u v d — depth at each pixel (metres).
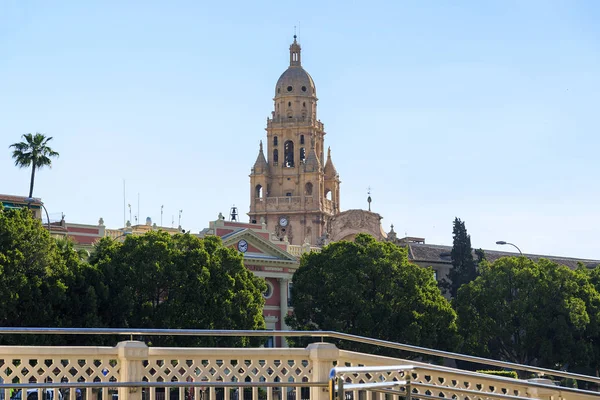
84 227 160.88
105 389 40.59
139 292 131.50
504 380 44.19
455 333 154.50
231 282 137.38
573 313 163.50
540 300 165.25
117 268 130.38
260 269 176.75
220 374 42.00
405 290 152.12
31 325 118.06
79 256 137.62
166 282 132.12
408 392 39.00
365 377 43.94
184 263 134.12
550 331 165.50
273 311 178.88
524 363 167.12
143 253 132.25
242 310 137.25
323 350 42.78
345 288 149.25
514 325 165.88
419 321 150.88
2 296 114.94
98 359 40.94
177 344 130.25
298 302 155.00
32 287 118.31
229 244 174.12
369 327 147.38
